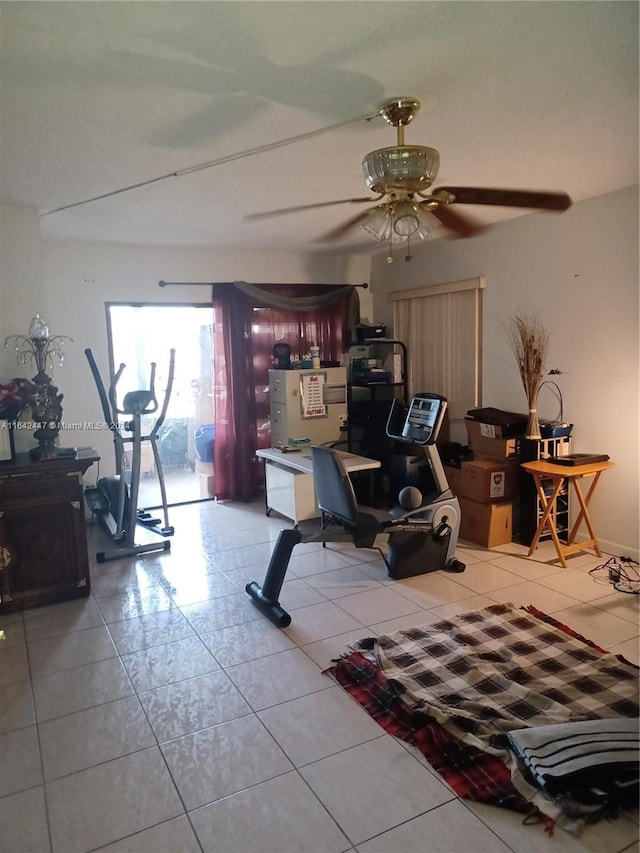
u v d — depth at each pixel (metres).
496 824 1.84
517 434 4.41
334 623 3.18
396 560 3.75
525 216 4.48
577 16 1.78
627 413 3.92
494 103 2.41
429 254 5.47
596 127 2.70
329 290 6.12
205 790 2.00
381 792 1.97
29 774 2.10
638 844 1.76
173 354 4.43
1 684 2.67
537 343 4.36
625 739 2.07
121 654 2.91
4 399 3.41
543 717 2.29
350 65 2.05
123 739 2.27
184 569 4.06
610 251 3.91
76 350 5.11
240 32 1.81
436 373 5.55
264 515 5.37
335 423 5.63
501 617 3.17
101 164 3.04
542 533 4.27
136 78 2.11
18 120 2.46
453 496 3.92
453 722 2.26
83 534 3.58
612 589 3.54
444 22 1.79
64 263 5.01
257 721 2.36
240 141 2.77
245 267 5.77
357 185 3.55
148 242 5.16
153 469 6.84
